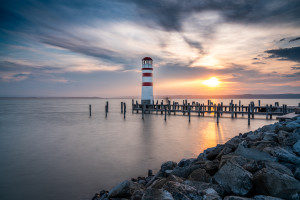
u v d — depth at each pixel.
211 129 22.92
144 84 42.41
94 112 46.91
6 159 11.78
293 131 6.66
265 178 3.68
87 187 8.12
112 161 11.30
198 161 6.50
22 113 44.19
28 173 9.62
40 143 15.90
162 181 5.26
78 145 15.18
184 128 23.66
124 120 31.50
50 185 8.34
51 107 71.56
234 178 3.99
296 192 3.39
